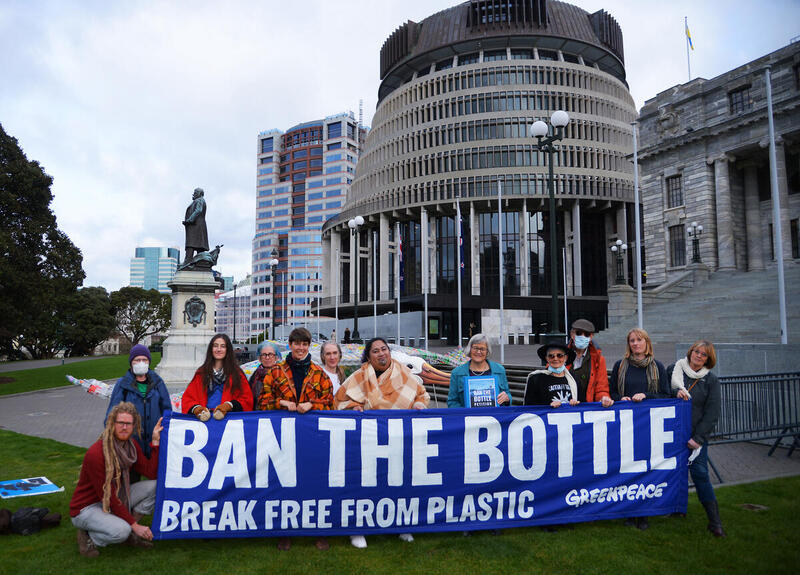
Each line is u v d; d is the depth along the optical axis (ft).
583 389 18.35
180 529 15.43
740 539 15.76
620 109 200.64
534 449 16.98
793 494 19.90
